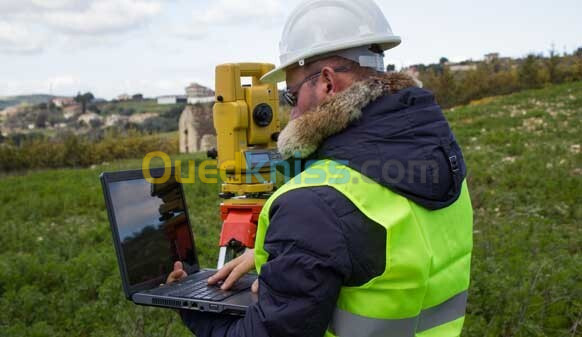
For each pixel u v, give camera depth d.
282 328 1.69
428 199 1.81
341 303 1.78
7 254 8.48
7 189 15.66
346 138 1.84
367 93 1.83
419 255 1.78
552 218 9.20
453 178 1.88
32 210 12.10
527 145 16.30
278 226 1.75
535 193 10.49
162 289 2.35
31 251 8.73
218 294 2.23
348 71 1.95
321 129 1.84
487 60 48.00
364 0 2.02
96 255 7.37
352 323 1.76
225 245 3.52
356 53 1.94
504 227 8.07
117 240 2.29
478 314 4.77
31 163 30.11
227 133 3.60
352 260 1.70
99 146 32.94
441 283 1.92
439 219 1.91
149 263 2.45
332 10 1.98
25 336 4.87
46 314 5.46
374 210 1.76
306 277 1.67
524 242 7.16
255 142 3.68
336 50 1.93
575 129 18.22
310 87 1.99
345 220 1.71
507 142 17.41
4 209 12.35
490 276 5.20
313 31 1.96
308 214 1.71
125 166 21.64
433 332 1.94
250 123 3.62
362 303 1.75
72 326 5.21
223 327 2.07
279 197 1.82
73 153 31.48
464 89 40.34
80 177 18.47
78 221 11.50
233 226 3.52
